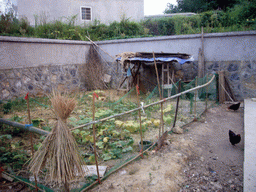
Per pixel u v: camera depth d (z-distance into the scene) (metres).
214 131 5.84
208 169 3.98
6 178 3.38
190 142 5.02
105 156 4.09
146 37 10.28
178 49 9.73
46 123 5.67
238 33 8.52
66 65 10.20
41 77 9.03
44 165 2.52
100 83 11.38
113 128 5.30
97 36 12.66
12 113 6.45
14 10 12.83
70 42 10.23
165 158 4.17
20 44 8.11
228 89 8.88
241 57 8.68
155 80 10.16
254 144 4.73
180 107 7.79
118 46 11.09
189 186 3.43
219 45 8.98
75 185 3.23
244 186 3.29
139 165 3.89
